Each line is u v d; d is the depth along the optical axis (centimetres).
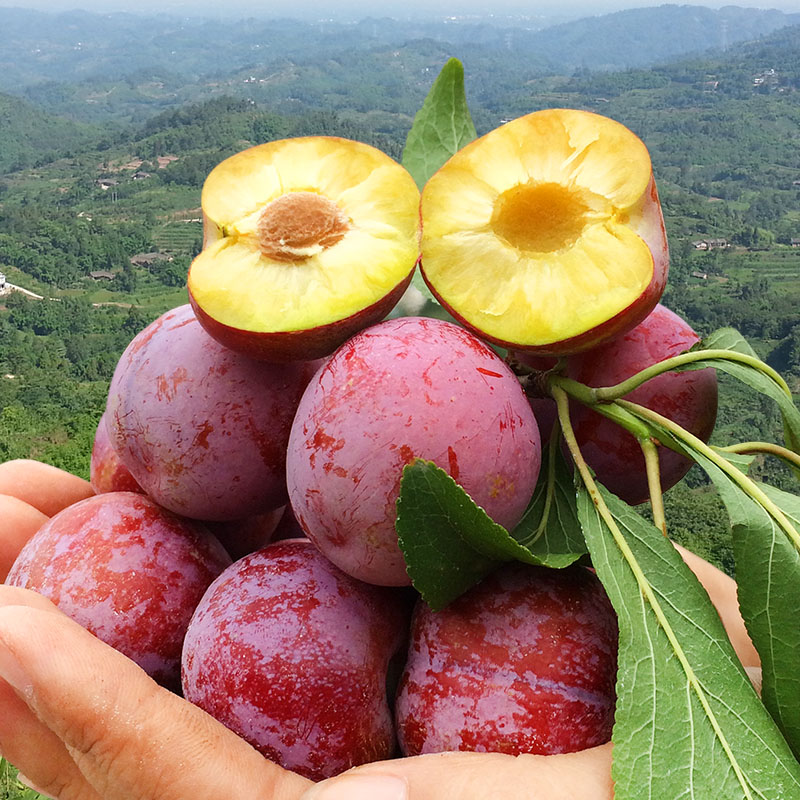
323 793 14
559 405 18
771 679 15
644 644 15
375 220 17
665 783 14
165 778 15
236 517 20
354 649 16
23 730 17
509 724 15
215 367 18
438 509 15
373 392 15
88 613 18
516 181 17
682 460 19
